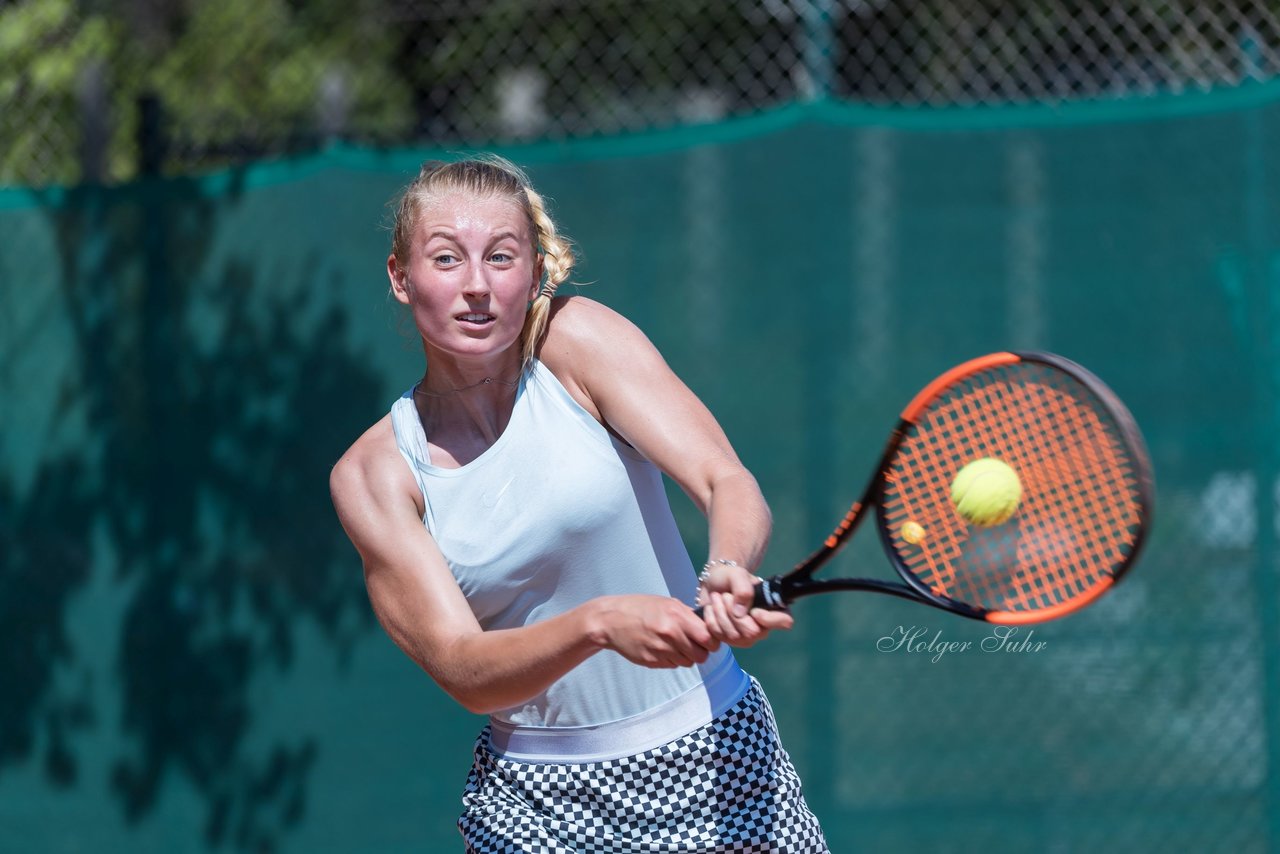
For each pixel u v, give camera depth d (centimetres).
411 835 1475
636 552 769
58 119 1700
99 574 1527
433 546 757
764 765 778
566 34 2155
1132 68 1439
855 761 1391
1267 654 1327
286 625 1497
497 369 759
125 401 1520
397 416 780
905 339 1389
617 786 768
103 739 1524
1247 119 1323
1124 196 1348
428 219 725
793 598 736
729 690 782
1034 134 1362
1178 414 1340
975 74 1572
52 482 1534
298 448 1494
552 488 748
